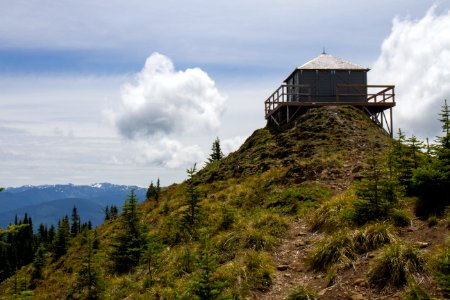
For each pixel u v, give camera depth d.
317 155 23.89
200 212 18.02
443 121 12.56
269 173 23.08
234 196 21.19
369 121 31.89
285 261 12.20
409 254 9.52
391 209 12.45
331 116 30.30
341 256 10.77
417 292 7.99
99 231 30.50
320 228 13.73
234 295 10.27
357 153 23.22
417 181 12.60
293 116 35.56
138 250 15.88
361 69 38.16
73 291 14.96
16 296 12.86
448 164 12.37
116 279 15.16
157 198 32.34
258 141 32.84
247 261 11.90
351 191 15.59
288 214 16.52
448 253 8.87
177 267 13.59
